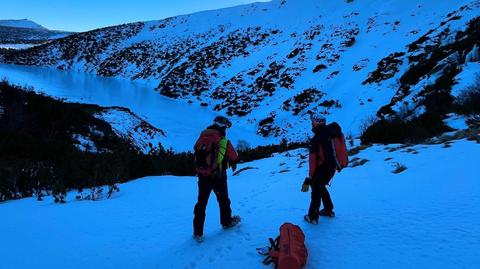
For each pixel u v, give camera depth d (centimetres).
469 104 1418
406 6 5684
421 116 1541
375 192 575
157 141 2802
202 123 3716
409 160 796
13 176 996
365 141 1382
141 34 11081
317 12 7525
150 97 5375
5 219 646
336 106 3422
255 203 669
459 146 819
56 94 4472
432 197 477
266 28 7831
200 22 10694
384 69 3628
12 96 2375
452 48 2852
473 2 4150
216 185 484
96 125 2469
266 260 375
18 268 420
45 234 543
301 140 3039
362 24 5612
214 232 507
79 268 416
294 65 4991
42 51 10962
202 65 6581
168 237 507
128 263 426
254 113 4141
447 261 311
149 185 1009
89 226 578
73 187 1089
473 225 367
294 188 774
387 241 373
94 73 8806
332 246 387
